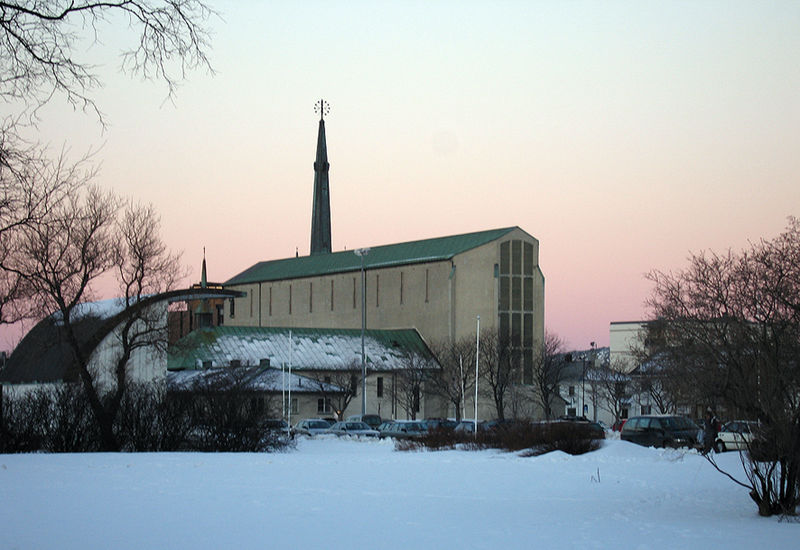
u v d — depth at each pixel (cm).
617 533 1744
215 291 5853
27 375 5900
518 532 1745
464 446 5144
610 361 12344
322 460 3781
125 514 1925
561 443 4572
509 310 12706
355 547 1551
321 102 18875
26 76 1669
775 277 2202
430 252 13062
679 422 5325
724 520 1970
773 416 2059
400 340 12544
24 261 4338
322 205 18650
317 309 14050
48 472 2922
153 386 5047
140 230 4953
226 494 2341
